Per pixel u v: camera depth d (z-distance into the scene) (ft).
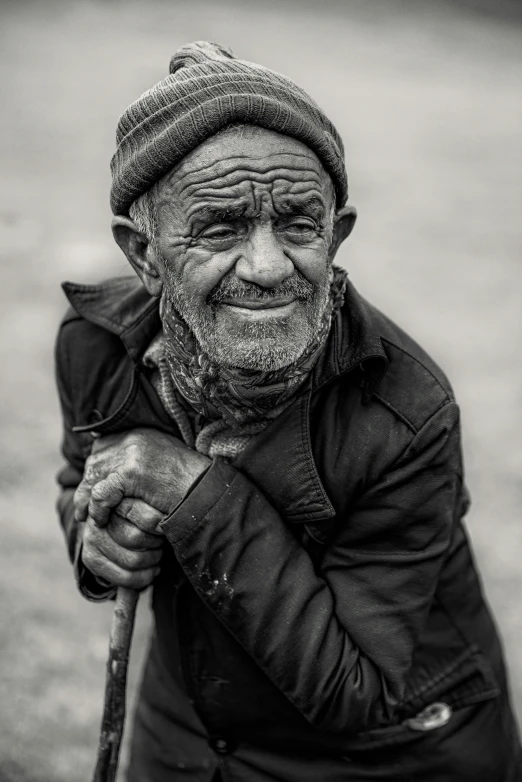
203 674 5.80
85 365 5.84
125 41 45.27
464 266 24.84
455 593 6.04
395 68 46.93
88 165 30.71
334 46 49.60
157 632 6.28
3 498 13.69
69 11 49.78
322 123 4.71
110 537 5.40
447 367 18.62
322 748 5.96
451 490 5.24
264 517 5.13
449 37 53.11
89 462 5.52
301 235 4.59
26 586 11.78
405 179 32.35
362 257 25.17
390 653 5.21
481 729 6.11
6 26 46.21
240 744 6.14
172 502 5.25
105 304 5.75
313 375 5.12
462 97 43.09
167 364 5.34
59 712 9.79
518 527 13.23
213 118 4.40
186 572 5.14
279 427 5.11
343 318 5.28
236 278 4.55
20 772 9.01
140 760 6.95
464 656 6.07
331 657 5.12
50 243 24.17
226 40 47.83
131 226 4.90
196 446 5.39
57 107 35.22
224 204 4.44
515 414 16.63
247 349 4.58
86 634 11.03
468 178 32.86
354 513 5.31
